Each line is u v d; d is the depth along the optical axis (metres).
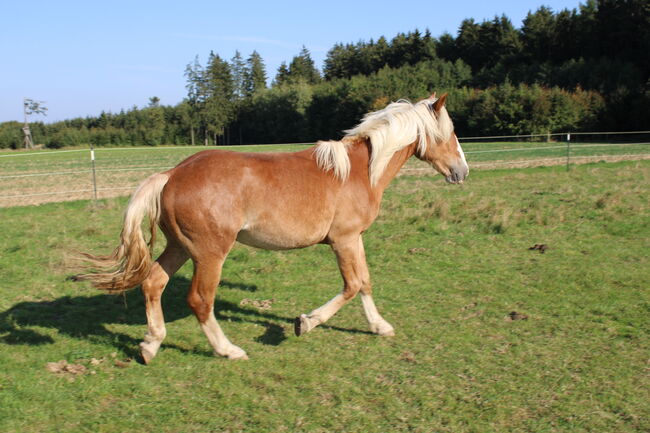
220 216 3.90
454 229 9.12
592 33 60.03
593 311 5.27
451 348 4.50
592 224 9.18
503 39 71.81
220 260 4.04
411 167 21.50
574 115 45.06
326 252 7.81
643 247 7.65
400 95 62.56
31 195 14.25
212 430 3.34
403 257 7.43
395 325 5.05
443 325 5.03
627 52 53.12
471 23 81.81
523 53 67.12
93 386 3.88
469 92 55.47
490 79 64.12
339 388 3.84
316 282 6.49
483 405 3.57
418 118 4.77
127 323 5.27
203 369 4.18
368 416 3.46
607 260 7.05
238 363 4.27
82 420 3.45
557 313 5.24
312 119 72.88
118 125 89.06
